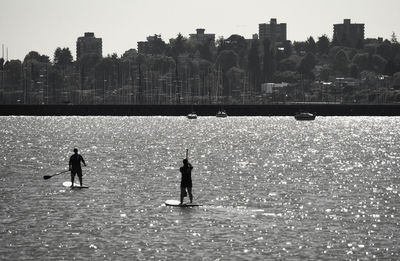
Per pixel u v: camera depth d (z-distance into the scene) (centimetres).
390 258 11662
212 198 16950
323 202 16512
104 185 18900
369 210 15475
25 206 15588
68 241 12506
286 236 12988
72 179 18238
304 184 19762
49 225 13688
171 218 14400
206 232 13238
